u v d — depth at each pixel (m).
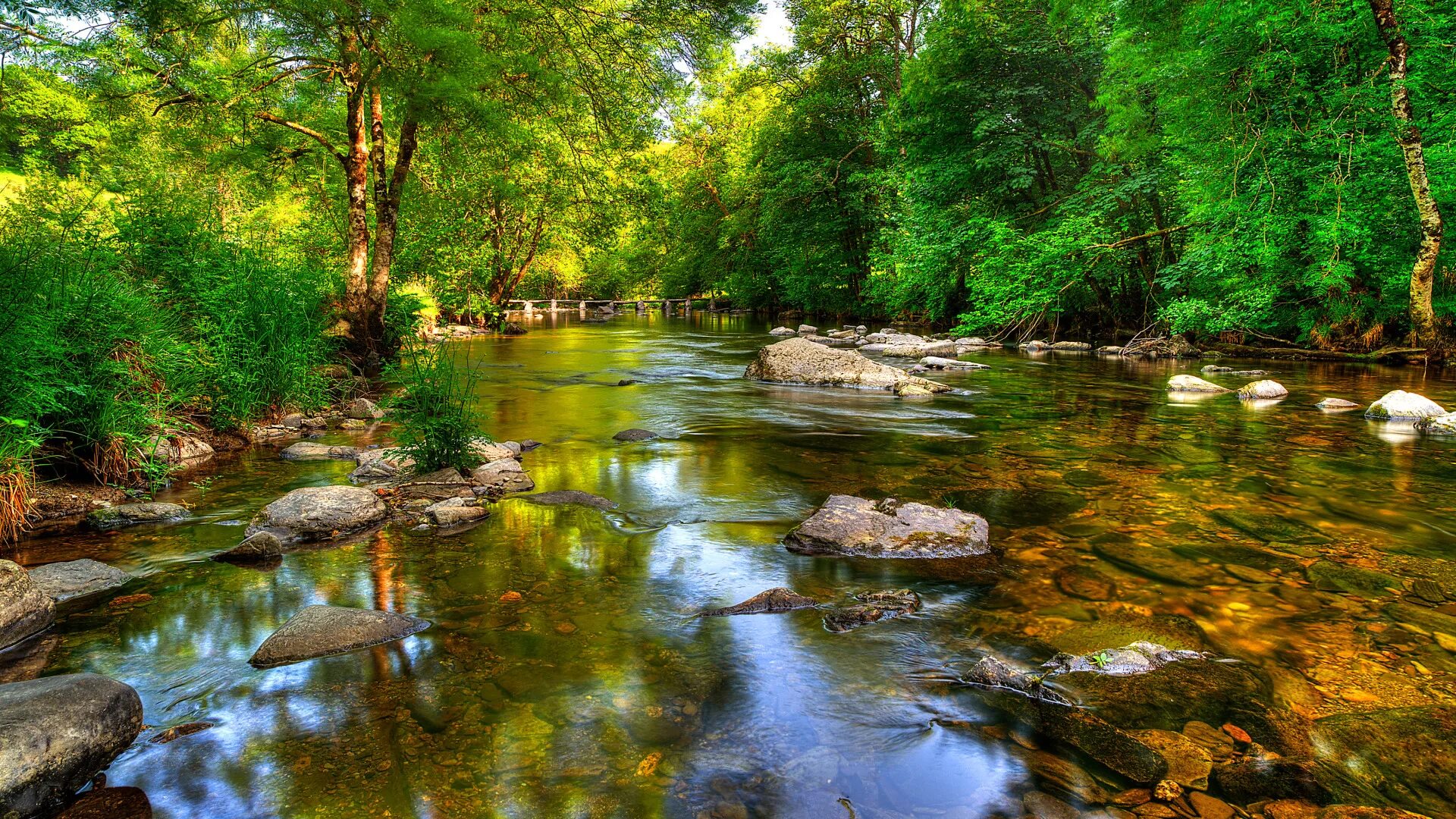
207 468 6.23
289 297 8.89
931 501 5.18
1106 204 18.55
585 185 16.72
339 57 11.09
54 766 2.05
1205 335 17.56
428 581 3.71
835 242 32.16
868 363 12.37
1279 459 6.54
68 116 11.29
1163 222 19.11
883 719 2.47
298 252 14.65
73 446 5.32
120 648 2.97
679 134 18.47
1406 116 12.20
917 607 3.36
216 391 7.33
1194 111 14.78
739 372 14.12
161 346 6.24
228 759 2.24
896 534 4.23
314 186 17.84
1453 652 2.91
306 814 2.00
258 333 8.28
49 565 3.69
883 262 27.41
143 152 12.23
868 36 28.59
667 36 12.49
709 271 41.62
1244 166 14.52
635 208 17.94
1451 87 12.76
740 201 37.16
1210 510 4.96
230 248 9.05
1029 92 19.50
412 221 19.83
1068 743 2.33
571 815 1.99
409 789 2.11
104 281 6.15
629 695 2.62
